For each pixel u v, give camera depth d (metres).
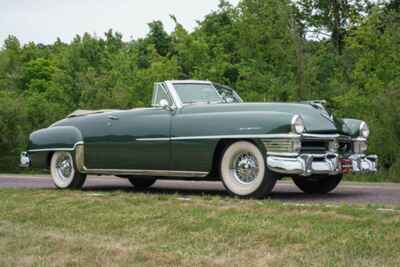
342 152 10.03
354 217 7.31
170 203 8.83
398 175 16.70
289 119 9.20
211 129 9.80
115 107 28.53
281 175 9.72
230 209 8.08
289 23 26.02
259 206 8.23
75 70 37.12
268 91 25.03
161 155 10.41
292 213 7.64
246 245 6.55
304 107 9.77
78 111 12.37
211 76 27.73
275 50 25.64
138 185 12.81
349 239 6.39
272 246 6.45
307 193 10.90
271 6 25.97
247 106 9.83
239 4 26.39
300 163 9.16
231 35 30.66
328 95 24.98
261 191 9.45
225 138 9.68
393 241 6.27
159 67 29.64
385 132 18.55
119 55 32.88
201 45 29.14
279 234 6.73
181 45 29.38
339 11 35.38
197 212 8.03
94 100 29.78
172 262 6.13
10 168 27.08
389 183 14.05
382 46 23.41
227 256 6.26
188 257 6.27
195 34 31.06
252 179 9.56
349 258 5.88
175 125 10.27
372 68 23.53
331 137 9.58
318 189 10.91
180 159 10.20
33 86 51.28
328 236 6.54
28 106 28.88
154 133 10.48
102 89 30.48
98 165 11.40
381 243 6.21
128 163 10.91
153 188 12.39
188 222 7.56
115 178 15.92
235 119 9.64
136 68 32.09
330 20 35.59
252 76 25.48
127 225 7.80
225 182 9.81
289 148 9.19
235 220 7.46
